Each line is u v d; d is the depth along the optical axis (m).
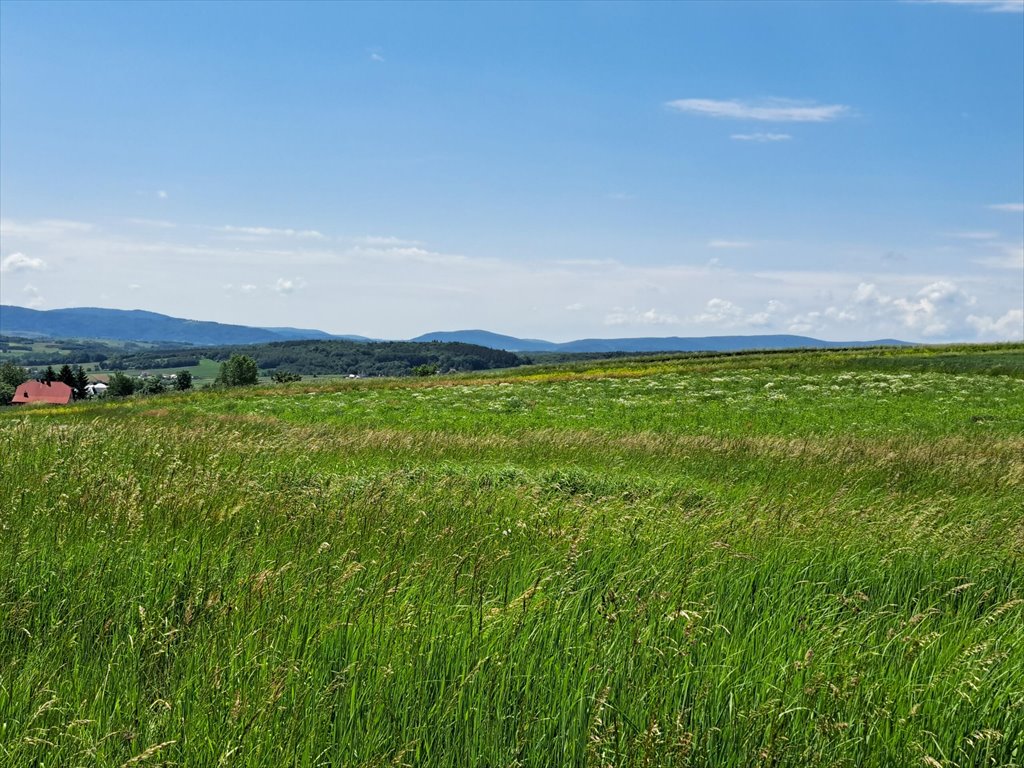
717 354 90.62
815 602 6.10
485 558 6.66
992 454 17.12
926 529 8.55
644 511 9.20
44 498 8.37
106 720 3.93
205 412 38.59
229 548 6.69
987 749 3.98
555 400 42.31
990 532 8.81
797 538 8.09
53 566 5.95
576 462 17.50
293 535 7.43
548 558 6.87
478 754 3.84
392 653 4.57
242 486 9.44
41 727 3.73
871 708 4.30
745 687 4.47
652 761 3.68
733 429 29.86
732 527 8.47
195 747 3.68
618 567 6.59
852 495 12.01
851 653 4.96
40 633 4.85
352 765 3.65
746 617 5.68
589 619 5.21
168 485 9.08
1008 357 63.56
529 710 4.11
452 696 4.14
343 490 10.09
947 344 84.75
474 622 5.07
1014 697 4.43
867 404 38.09
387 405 41.19
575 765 3.84
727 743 3.98
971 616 6.07
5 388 171.12
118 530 7.13
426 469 14.20
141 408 44.12
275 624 4.93
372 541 7.46
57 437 13.88
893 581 6.90
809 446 18.50
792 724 4.12
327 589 5.55
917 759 3.90
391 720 4.01
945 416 33.09
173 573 5.97
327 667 4.43
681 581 6.12
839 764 3.83
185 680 4.21
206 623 4.93
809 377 51.56
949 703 4.43
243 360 162.62
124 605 5.32
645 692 4.25
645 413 35.38
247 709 3.89
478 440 20.48
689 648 4.78
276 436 18.97
